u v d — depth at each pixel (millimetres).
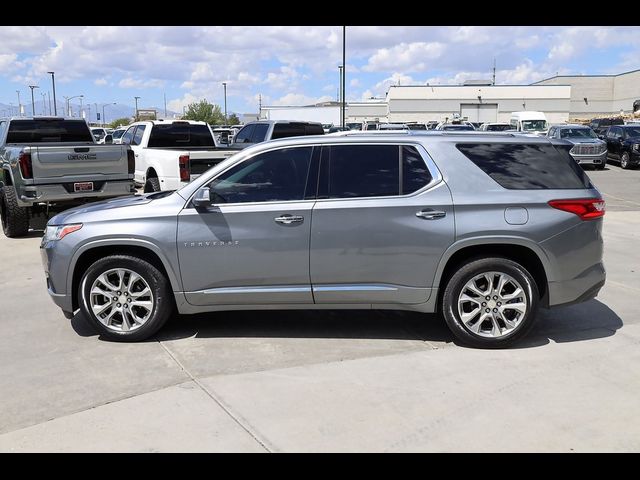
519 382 4312
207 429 3682
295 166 5102
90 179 10141
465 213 4891
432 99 76875
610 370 4523
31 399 4125
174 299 5297
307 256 4988
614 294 6672
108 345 5160
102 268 5121
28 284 7332
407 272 4961
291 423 3742
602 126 42156
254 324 5672
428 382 4324
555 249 4902
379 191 4996
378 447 3465
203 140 14188
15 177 10055
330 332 5434
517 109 77125
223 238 5008
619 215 12914
